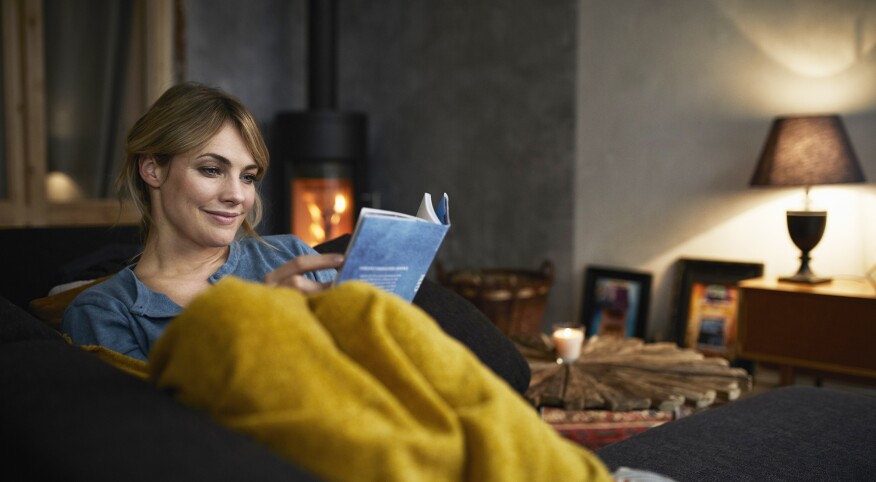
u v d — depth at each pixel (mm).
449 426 584
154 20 3992
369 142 4824
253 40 4613
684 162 3537
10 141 3566
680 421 1303
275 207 4656
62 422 576
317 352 591
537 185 4047
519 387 1497
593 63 3803
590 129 3832
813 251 3170
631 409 1720
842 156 2754
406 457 541
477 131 4289
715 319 3348
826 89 3127
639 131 3668
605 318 3703
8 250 2422
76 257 2553
